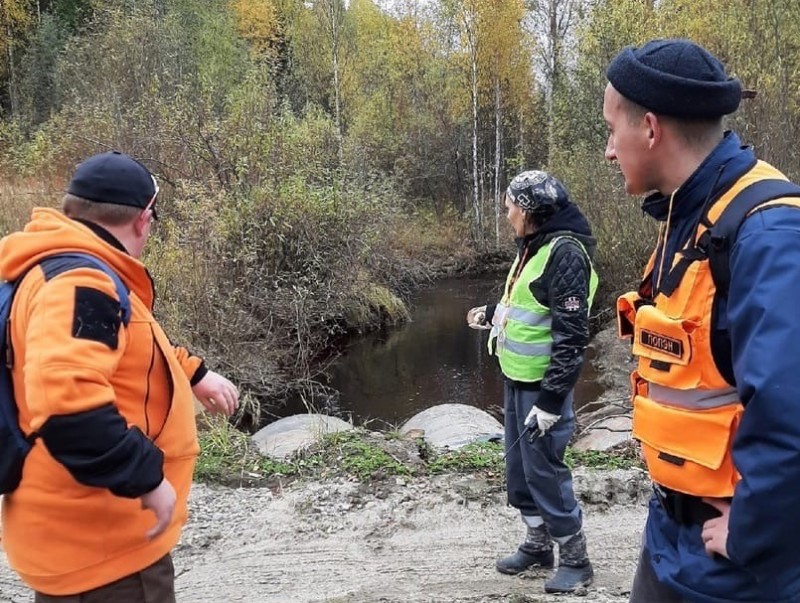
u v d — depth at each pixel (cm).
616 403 827
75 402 181
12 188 1228
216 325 998
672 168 171
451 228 2217
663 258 177
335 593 374
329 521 445
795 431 134
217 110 1380
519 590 374
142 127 1251
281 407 965
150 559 213
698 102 164
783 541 139
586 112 1612
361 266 1380
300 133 1317
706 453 163
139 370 210
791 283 140
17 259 204
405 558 410
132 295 214
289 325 1149
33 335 187
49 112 2205
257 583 384
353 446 532
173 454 221
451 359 1194
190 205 1093
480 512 455
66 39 2358
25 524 201
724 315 158
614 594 363
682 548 174
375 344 1287
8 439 198
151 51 1703
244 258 1089
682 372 166
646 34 1479
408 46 2461
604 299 1398
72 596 203
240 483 493
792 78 1148
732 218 156
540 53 2430
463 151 2408
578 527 369
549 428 343
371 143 2230
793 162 1130
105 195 215
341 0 2491
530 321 355
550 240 346
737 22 1251
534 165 2455
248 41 2584
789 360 136
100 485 188
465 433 643
